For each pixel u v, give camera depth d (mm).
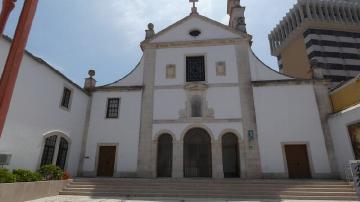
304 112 17703
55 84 15734
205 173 17672
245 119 18078
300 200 11992
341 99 16766
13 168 12148
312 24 51438
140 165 17812
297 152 17156
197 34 21125
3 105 3068
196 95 19141
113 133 18828
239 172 17312
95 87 20188
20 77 12828
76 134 18031
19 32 3377
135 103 19422
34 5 3605
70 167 17219
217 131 18078
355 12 54781
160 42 20953
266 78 19219
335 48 49688
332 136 16875
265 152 17203
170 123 18609
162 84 19719
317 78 18422
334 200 12023
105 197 12523
